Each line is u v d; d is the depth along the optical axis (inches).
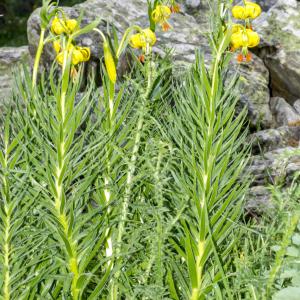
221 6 54.1
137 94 60.2
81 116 51.3
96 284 56.5
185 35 122.3
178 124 54.7
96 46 115.0
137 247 55.4
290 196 56.1
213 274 54.0
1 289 51.5
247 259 55.4
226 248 55.9
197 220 53.5
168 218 54.5
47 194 52.3
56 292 53.0
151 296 52.0
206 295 53.6
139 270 54.8
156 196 52.5
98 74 114.0
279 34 123.3
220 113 51.9
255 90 111.8
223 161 52.7
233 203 56.8
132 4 128.5
